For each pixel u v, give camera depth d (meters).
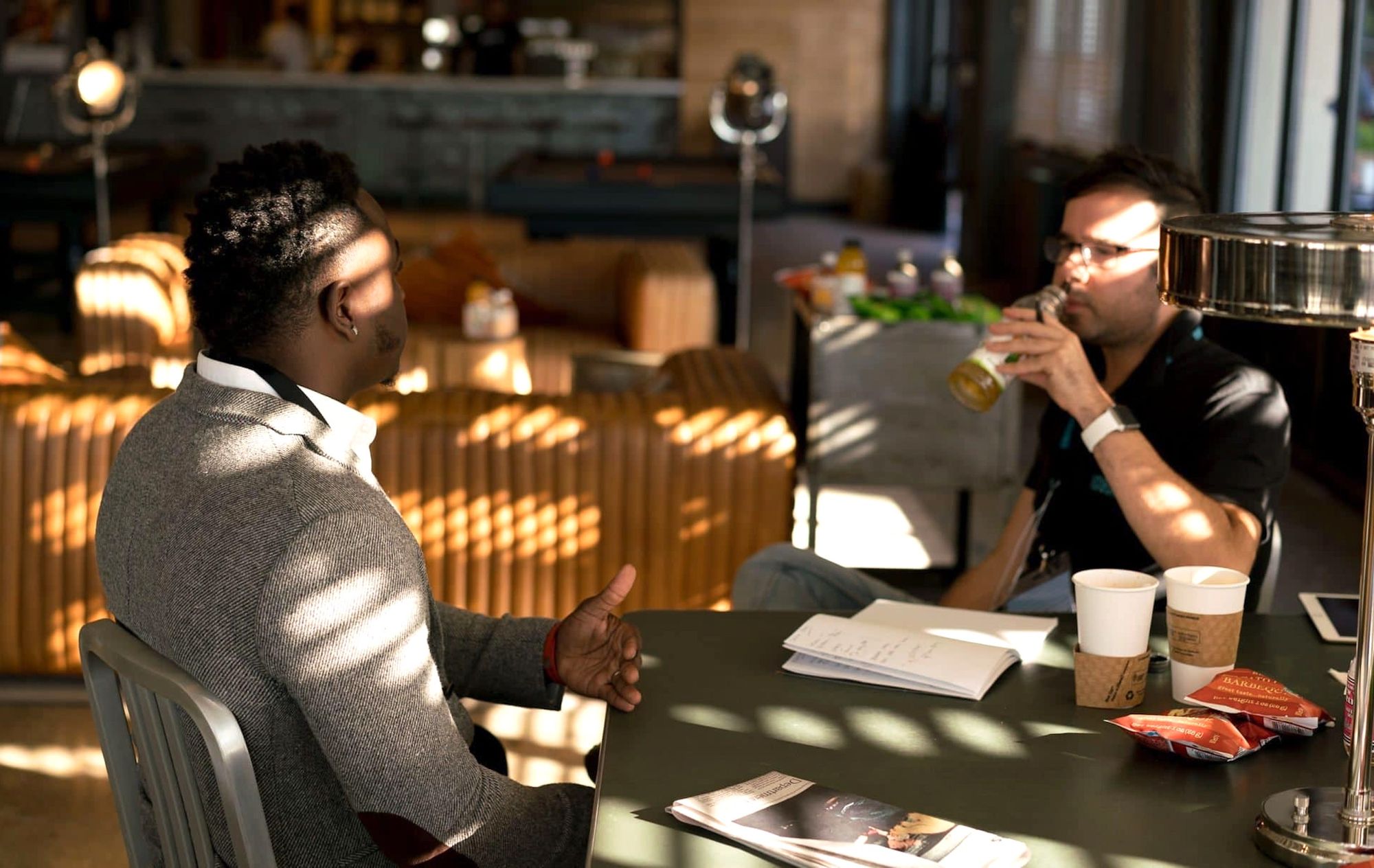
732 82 5.88
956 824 1.19
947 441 3.74
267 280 1.32
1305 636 1.70
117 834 2.52
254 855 1.23
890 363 3.72
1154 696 1.52
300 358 1.35
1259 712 1.39
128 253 5.02
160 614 1.28
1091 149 7.58
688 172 6.87
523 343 4.64
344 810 1.35
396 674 1.26
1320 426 5.00
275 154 1.34
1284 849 1.16
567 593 2.92
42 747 2.82
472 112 11.11
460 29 12.53
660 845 1.18
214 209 1.33
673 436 2.88
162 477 1.31
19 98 10.94
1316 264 1.07
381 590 1.26
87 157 7.07
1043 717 1.46
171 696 1.23
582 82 11.08
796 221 12.84
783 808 1.22
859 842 1.16
